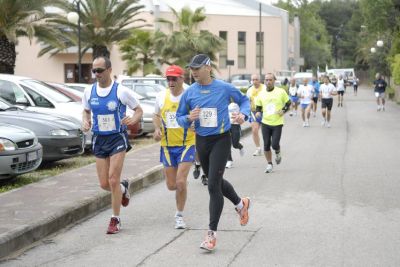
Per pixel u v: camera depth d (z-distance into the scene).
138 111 7.52
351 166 12.83
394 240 6.85
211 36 43.66
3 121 11.76
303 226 7.57
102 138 7.47
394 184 10.58
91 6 33.16
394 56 41.84
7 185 10.34
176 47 42.44
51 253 6.71
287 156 14.71
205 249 6.46
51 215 7.74
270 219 7.98
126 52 43.47
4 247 6.59
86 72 53.06
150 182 11.30
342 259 6.13
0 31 24.27
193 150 7.48
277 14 68.81
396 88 45.47
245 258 6.23
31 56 52.38
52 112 13.95
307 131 21.78
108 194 9.33
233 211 8.55
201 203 9.23
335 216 8.10
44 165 12.83
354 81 57.91
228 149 6.77
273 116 12.05
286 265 5.95
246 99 6.92
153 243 6.96
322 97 23.55
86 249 6.81
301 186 10.49
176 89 7.39
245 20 66.12
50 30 26.11
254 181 11.12
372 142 17.80
